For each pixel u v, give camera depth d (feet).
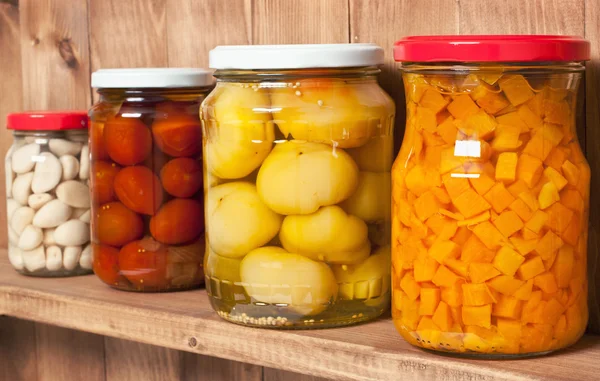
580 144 2.67
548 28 2.66
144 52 3.81
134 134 3.20
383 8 3.03
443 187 2.29
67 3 4.09
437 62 2.27
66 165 3.67
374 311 2.78
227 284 2.74
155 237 3.23
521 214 2.24
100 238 3.32
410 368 2.35
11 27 4.35
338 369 2.50
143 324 2.99
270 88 2.66
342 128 2.63
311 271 2.64
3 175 4.48
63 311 3.27
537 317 2.28
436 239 2.31
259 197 2.68
